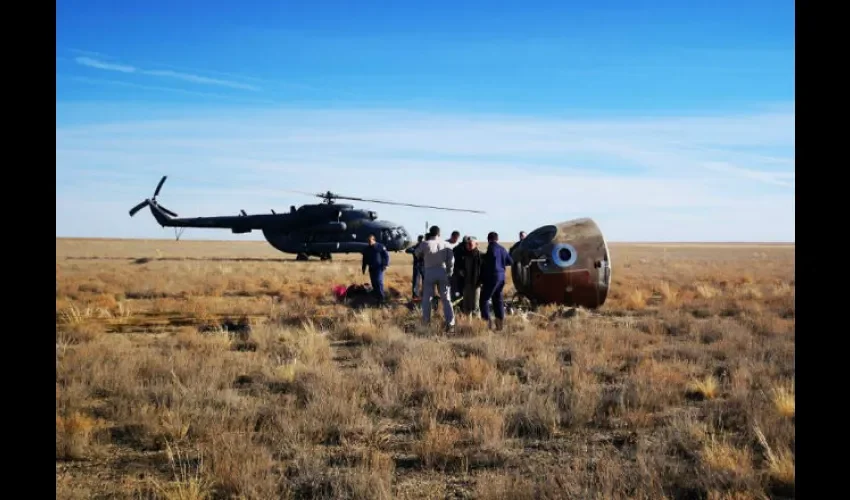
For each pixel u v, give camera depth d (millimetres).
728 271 42562
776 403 7207
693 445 6156
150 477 5520
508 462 5793
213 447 5879
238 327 14859
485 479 5234
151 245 135875
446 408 7406
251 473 5238
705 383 8445
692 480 5258
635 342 12328
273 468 5676
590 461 5852
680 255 87500
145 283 27984
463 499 5035
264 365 9852
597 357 10391
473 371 9125
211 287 26688
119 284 27672
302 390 8344
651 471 5285
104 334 13797
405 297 20828
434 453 5906
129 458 6020
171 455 5773
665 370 9398
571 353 11008
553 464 5777
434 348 10992
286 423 6668
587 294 17734
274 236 48781
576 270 17594
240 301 20625
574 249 17672
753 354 10852
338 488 5109
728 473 5250
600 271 17688
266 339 12406
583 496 4793
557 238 17859
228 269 38062
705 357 10867
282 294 23641
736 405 7590
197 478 5402
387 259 18859
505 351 10906
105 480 5469
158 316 17234
